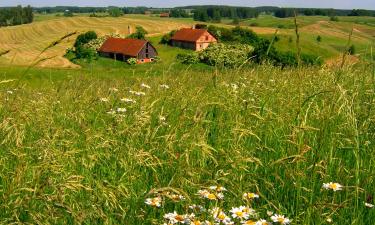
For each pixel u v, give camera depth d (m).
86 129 5.03
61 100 7.09
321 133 4.35
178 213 3.81
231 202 3.79
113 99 7.32
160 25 155.12
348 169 4.75
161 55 113.75
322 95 6.75
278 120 5.71
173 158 4.23
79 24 153.12
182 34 125.56
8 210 3.31
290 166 4.39
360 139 5.35
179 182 3.75
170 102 6.66
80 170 4.32
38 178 3.48
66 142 4.41
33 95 7.29
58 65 81.12
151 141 4.52
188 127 4.98
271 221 3.83
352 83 7.46
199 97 6.77
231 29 126.00
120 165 4.32
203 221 3.46
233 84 7.52
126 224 3.50
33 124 5.31
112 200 3.54
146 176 4.36
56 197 3.32
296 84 7.54
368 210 4.16
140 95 7.40
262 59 9.15
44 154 3.98
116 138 4.80
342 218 3.89
